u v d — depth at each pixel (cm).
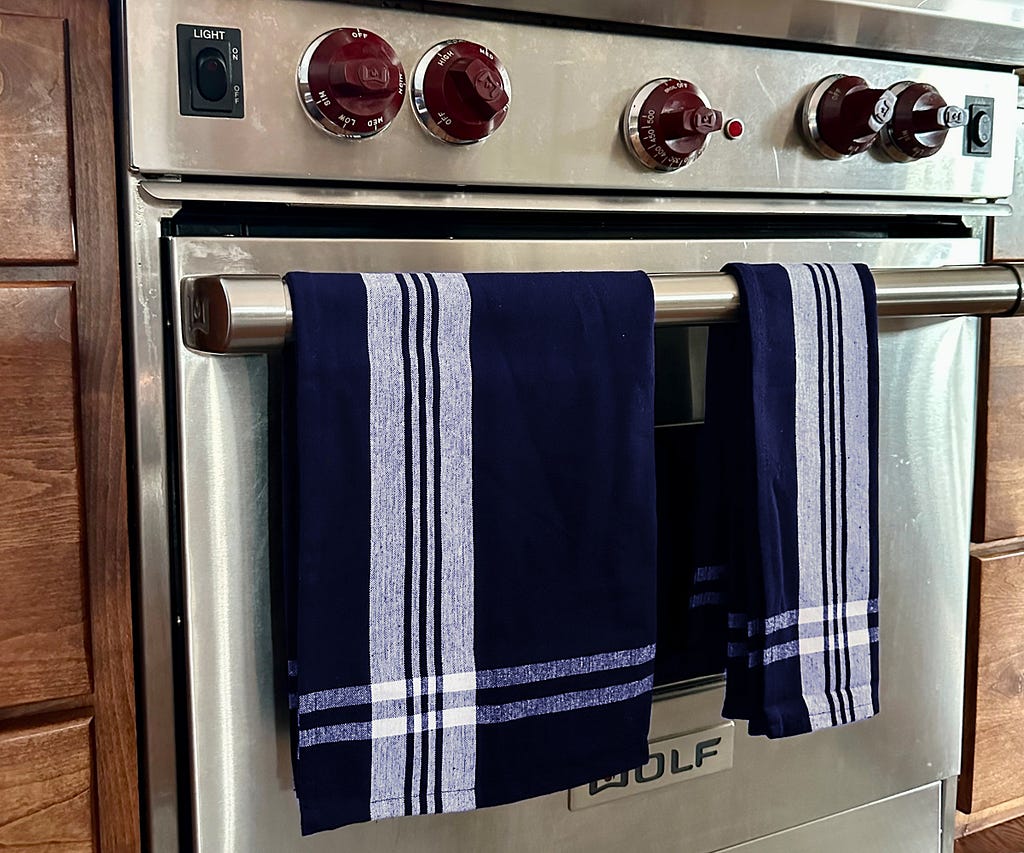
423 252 64
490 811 71
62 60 55
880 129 74
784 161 74
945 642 87
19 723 59
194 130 56
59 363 57
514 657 62
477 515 60
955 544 86
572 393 61
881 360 80
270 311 53
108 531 60
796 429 68
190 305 57
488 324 59
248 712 62
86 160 57
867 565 73
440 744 61
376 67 56
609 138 68
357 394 56
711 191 72
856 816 87
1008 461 88
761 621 68
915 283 72
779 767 82
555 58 65
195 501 60
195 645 60
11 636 58
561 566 63
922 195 80
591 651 64
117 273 58
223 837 63
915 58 79
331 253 61
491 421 60
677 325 67
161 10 55
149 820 63
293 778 63
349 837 67
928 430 83
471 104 60
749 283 66
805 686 71
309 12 58
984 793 92
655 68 69
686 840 79
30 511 57
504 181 65
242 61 57
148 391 59
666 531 74
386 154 61
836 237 80
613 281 63
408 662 59
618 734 66
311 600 57
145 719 62
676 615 76
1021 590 90
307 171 59
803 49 74
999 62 81
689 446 75
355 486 57
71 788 60
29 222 56
